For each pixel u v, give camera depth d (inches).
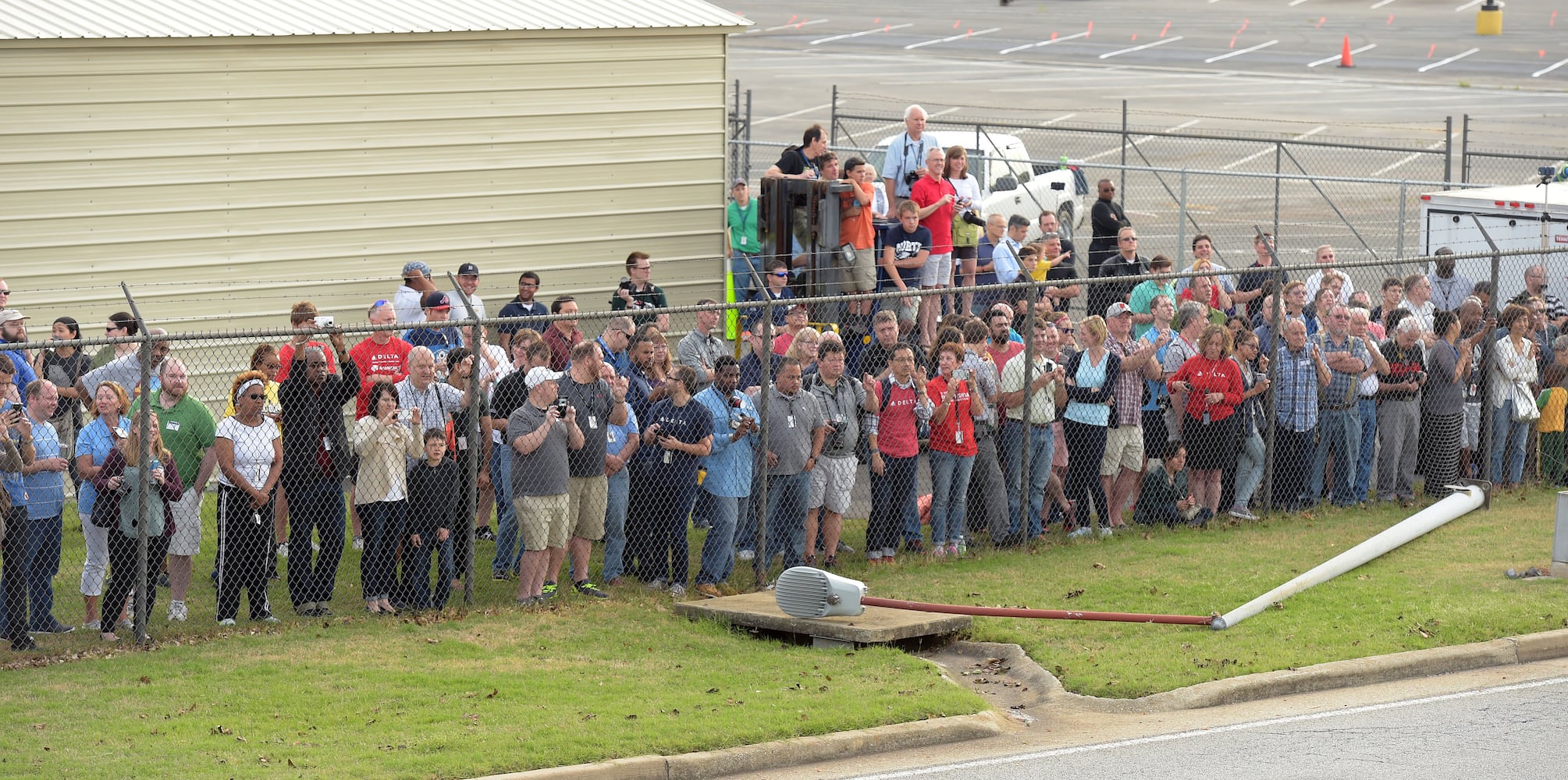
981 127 2258.9
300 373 975.0
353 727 784.3
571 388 1010.7
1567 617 981.2
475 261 1440.7
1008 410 1172.5
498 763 740.0
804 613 961.5
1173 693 866.1
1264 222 2534.5
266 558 968.3
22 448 916.0
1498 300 1526.8
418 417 983.0
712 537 1056.8
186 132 1309.1
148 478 917.8
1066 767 761.6
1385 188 2760.8
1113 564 1123.9
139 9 1328.7
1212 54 4370.1
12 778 705.0
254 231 1346.0
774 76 3902.6
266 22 1341.0
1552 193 1562.5
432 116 1403.8
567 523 1024.9
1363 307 1312.7
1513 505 1286.9
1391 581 1069.1
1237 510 1246.9
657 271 1523.1
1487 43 4485.7
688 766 754.2
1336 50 4419.3
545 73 1446.9
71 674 863.1
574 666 893.2
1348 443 1268.5
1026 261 1529.3
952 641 975.0
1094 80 3924.7
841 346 1093.1
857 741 788.6
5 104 1240.2
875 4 5383.9
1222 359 1208.8
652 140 1504.7
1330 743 789.2
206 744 754.2
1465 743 787.4
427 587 1008.2
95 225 1284.4
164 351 1096.2
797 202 1446.9
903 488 1129.4
